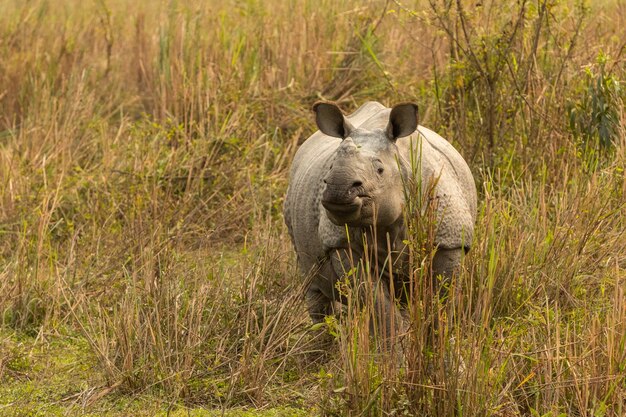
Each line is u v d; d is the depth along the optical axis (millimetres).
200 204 20188
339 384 12539
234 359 14133
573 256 15719
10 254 19688
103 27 30781
